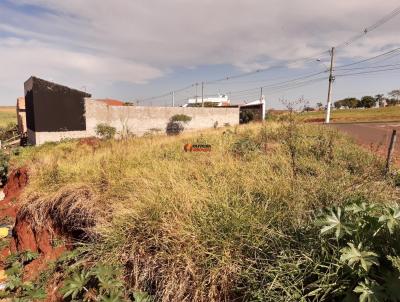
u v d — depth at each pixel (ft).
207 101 228.22
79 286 9.48
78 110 71.56
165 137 37.63
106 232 11.78
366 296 5.92
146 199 12.30
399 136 42.27
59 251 15.03
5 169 36.22
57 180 19.36
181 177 14.74
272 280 7.64
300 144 22.00
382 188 11.36
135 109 87.76
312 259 7.65
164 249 10.16
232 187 12.85
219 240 9.38
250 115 122.01
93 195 15.34
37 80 62.95
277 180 12.84
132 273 10.42
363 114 167.22
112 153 23.66
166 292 9.07
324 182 12.05
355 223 7.41
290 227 9.36
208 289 8.71
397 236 7.14
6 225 21.54
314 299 6.79
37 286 12.45
